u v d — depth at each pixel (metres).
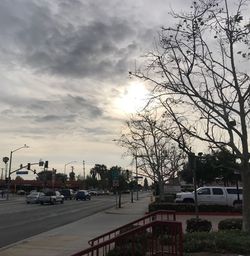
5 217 34.00
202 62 16.25
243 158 14.45
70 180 163.88
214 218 30.58
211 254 11.60
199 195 38.78
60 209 47.06
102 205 58.81
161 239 9.68
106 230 23.31
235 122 14.95
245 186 14.44
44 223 28.55
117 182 51.91
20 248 16.19
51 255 14.48
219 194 38.66
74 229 24.17
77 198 87.00
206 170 69.31
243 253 11.65
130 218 33.56
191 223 17.22
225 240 12.05
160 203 36.25
